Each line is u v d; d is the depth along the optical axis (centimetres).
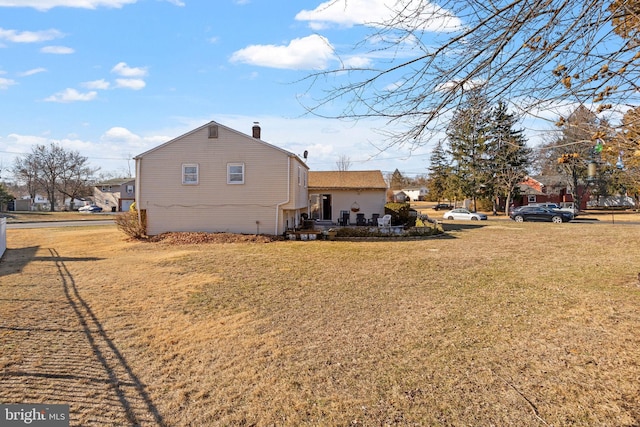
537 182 4472
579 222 2934
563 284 852
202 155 1816
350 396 391
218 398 389
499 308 680
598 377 421
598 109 254
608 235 1898
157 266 1098
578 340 526
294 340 541
